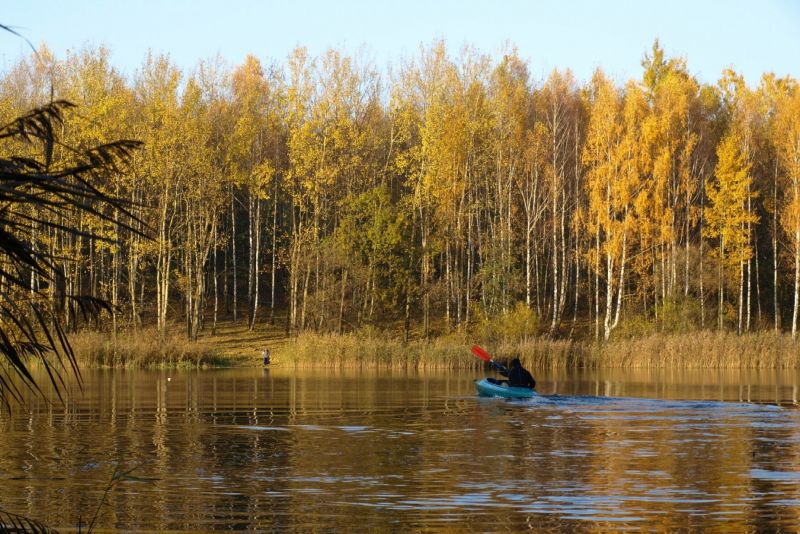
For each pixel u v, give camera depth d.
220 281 71.00
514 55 69.69
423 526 10.59
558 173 62.56
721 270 58.59
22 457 15.32
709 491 12.60
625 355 45.19
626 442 17.47
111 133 45.97
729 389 30.66
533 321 52.66
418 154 59.28
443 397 27.30
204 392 29.06
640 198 54.50
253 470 14.18
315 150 55.72
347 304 58.50
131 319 58.91
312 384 33.00
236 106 64.81
